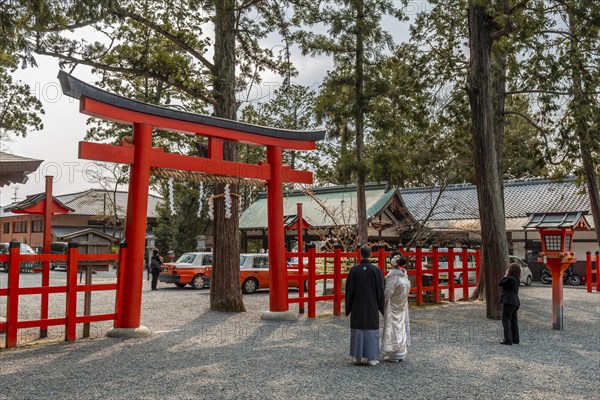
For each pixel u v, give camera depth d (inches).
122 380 278.8
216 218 601.6
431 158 829.2
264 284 848.9
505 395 265.7
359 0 671.8
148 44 566.9
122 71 561.0
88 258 399.5
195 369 306.7
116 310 414.9
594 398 264.1
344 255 583.8
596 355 376.8
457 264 1032.8
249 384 275.1
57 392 254.5
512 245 1253.1
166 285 991.6
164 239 1574.8
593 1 561.3
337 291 572.7
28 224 1979.6
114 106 404.5
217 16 591.8
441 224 1305.4
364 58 701.3
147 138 424.8
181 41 587.8
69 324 390.3
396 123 728.3
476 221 1298.0
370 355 322.0
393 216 1195.9
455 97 784.3
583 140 649.6
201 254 903.1
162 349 364.5
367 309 323.9
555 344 420.8
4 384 268.1
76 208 1882.4
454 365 331.0
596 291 933.2
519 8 576.7
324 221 1115.3
